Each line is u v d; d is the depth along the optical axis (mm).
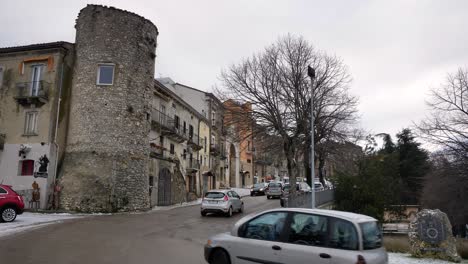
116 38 26078
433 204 34469
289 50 25594
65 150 25625
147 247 11523
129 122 25766
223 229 16875
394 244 13164
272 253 6762
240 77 25688
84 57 25797
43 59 26188
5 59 27188
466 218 30750
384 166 23984
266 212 7359
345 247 6113
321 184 39188
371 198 21016
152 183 29688
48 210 23016
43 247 10812
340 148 26672
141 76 27016
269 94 25219
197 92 46594
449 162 24422
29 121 25922
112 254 10117
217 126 49188
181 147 37469
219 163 50281
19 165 25203
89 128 24844
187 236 14562
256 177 66188
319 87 25344
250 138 26812
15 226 15180
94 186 23859
